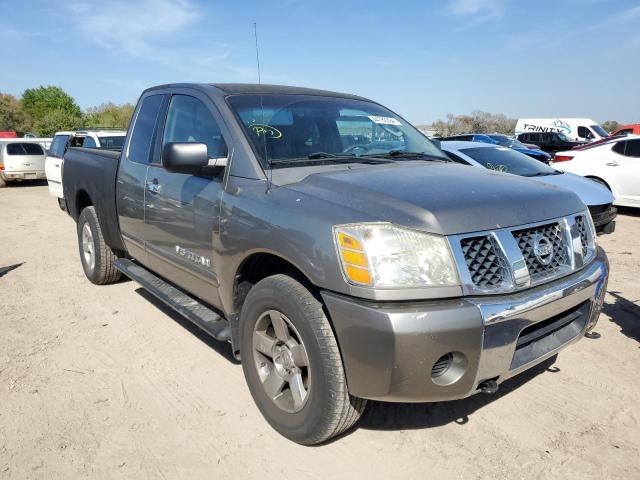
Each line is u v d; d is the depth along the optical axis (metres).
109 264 5.56
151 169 4.16
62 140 12.63
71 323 4.71
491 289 2.46
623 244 7.67
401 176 2.99
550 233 2.81
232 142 3.31
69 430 3.05
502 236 2.56
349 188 2.76
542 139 23.77
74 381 3.64
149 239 4.25
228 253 3.12
